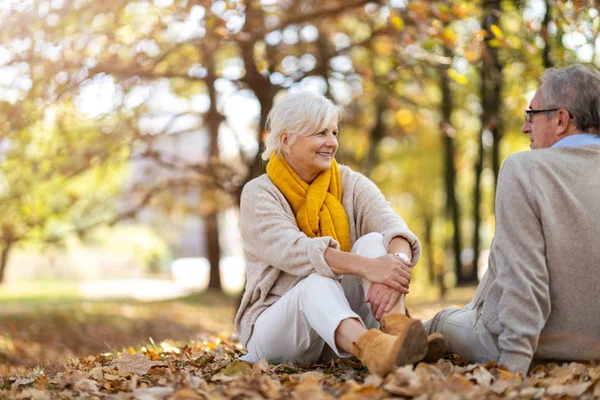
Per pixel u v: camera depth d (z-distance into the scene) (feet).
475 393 8.11
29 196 34.19
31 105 28.19
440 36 25.26
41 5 26.76
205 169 35.81
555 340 9.38
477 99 52.39
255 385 8.98
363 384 9.03
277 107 11.62
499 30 23.66
